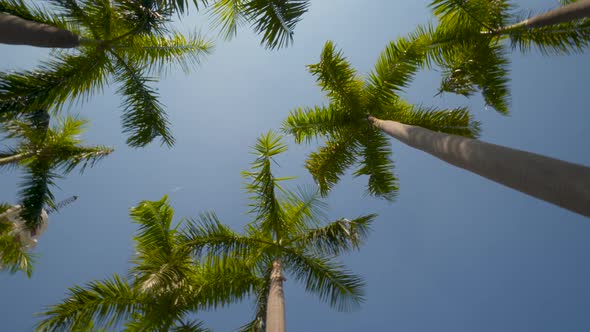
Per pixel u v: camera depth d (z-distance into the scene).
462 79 10.85
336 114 11.50
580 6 8.27
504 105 10.95
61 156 12.29
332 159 11.61
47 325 7.50
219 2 7.44
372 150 11.48
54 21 8.34
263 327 9.16
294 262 9.77
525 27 10.53
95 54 9.11
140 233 9.17
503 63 11.01
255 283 9.66
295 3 6.25
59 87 8.66
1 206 11.43
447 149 5.58
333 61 11.12
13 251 11.59
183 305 8.80
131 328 8.45
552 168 3.45
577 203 3.09
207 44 10.70
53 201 11.36
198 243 9.41
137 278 8.39
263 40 6.45
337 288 9.43
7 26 5.39
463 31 11.02
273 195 9.59
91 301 7.98
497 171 4.20
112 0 8.71
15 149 12.19
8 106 8.05
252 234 9.83
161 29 7.34
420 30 11.52
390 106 11.34
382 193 11.26
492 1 10.92
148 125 9.73
